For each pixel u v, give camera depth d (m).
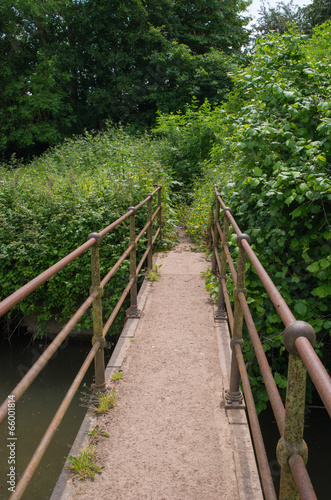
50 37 21.89
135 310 4.59
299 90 4.68
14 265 6.74
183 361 3.59
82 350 6.78
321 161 3.91
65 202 6.80
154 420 2.78
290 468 1.17
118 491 2.18
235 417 2.79
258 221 4.62
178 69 18.70
